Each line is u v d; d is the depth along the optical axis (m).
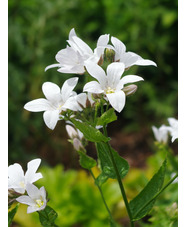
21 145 0.91
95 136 0.35
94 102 0.37
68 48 0.37
